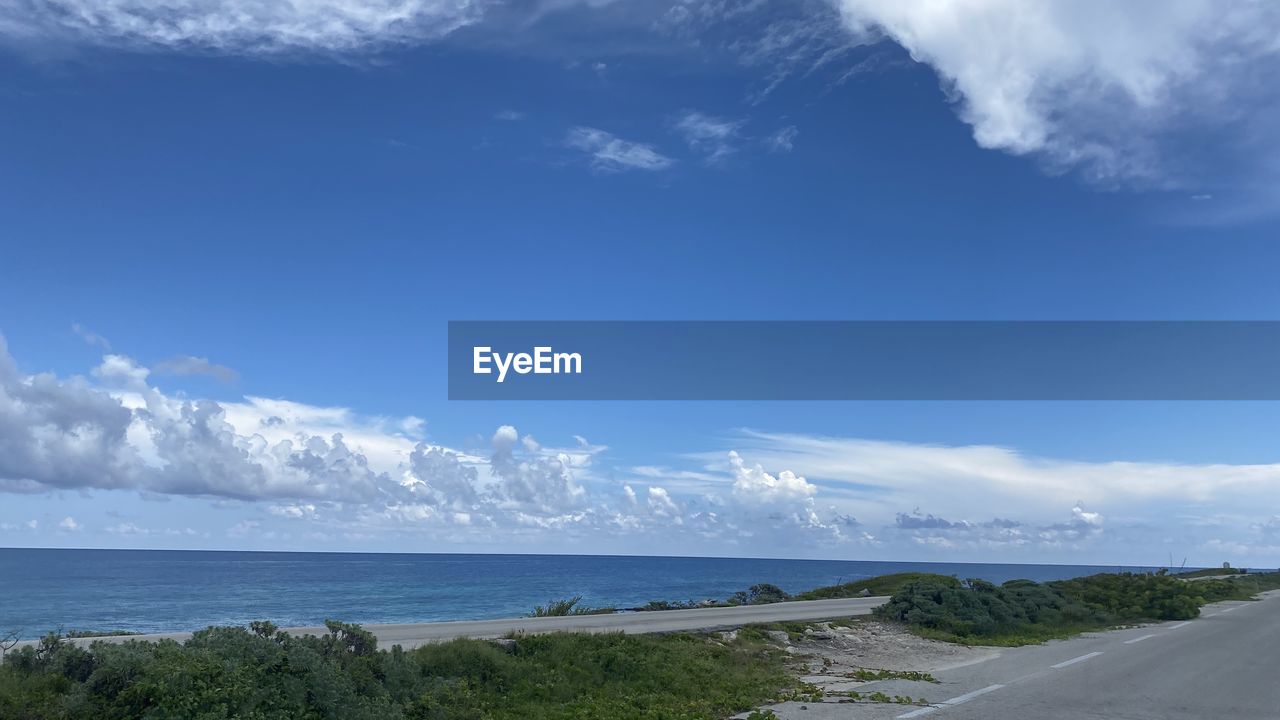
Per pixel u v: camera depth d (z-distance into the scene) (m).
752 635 20.45
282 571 111.94
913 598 26.91
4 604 49.28
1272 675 15.65
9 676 8.19
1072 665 17.06
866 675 15.09
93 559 172.25
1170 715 11.38
